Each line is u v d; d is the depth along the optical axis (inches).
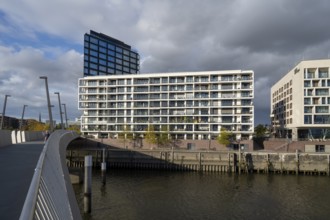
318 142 3383.4
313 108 3873.0
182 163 2908.5
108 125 4576.8
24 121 6343.5
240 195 1855.3
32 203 217.3
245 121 4133.9
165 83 4384.8
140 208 1530.5
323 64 3885.3
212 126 4195.4
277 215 1471.5
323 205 1652.3
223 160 2837.1
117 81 4601.4
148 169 2972.4
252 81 4114.2
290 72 4439.0
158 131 4033.0
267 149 3612.2
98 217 1358.3
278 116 5251.0
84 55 6200.8
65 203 421.1
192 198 1760.6
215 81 4210.1
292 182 2314.2
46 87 2177.7
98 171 2832.2
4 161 879.7
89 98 4682.6
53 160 563.5
